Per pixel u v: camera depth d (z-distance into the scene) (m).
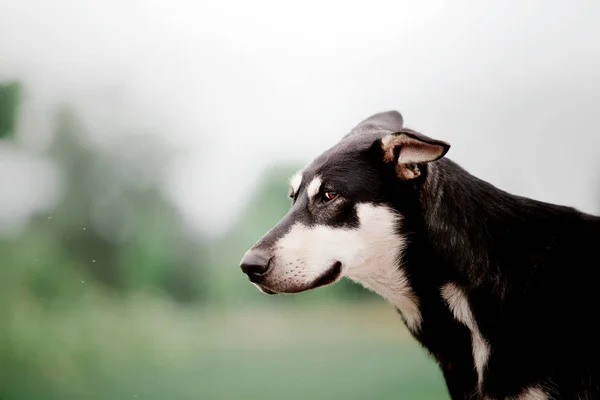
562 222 3.92
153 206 23.91
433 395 11.58
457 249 3.88
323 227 4.02
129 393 12.51
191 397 12.06
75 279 19.19
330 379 13.33
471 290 3.83
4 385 14.45
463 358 3.91
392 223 4.02
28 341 15.93
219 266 24.81
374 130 4.45
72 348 15.94
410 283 4.04
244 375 13.91
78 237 21.61
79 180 22.20
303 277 3.95
